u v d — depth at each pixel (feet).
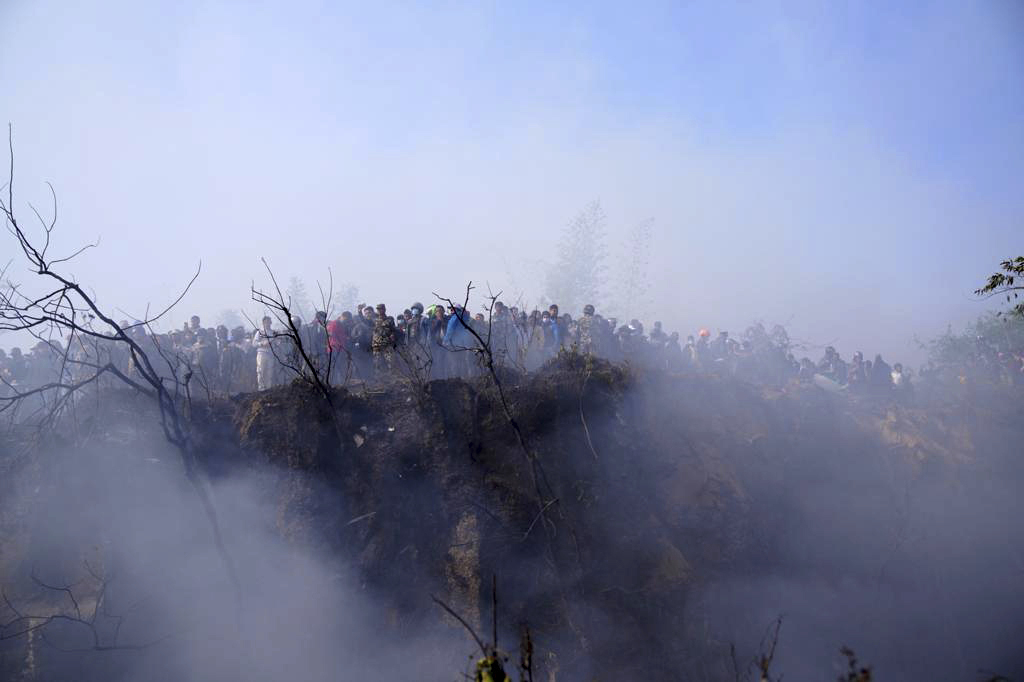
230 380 49.21
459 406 40.52
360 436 39.06
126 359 47.70
